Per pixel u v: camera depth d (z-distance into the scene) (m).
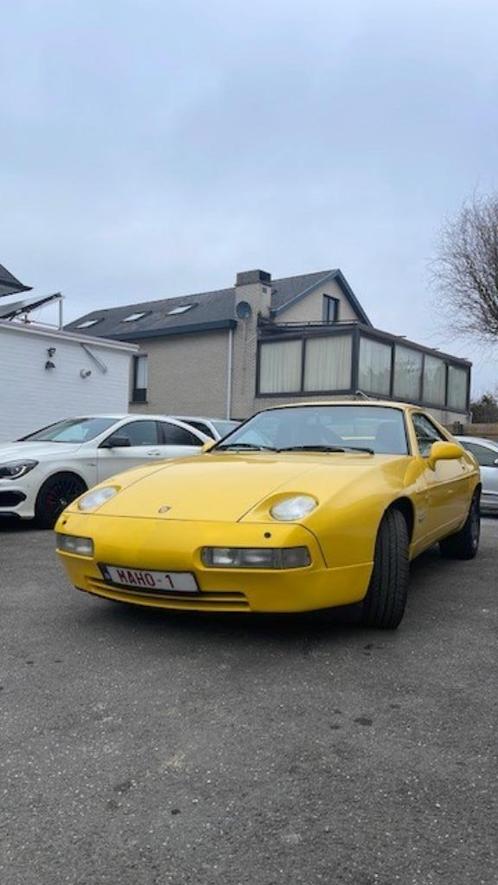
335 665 3.33
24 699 2.91
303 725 2.70
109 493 3.99
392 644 3.65
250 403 21.23
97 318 29.03
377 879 1.83
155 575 3.40
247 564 3.24
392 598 3.77
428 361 22.52
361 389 19.27
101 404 14.64
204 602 3.39
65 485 7.61
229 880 1.82
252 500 3.49
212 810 2.13
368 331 19.42
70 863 1.89
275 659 3.39
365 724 2.71
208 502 3.54
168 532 3.39
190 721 2.72
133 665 3.29
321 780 2.30
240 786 2.26
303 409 5.33
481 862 1.89
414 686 3.09
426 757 2.46
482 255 19.47
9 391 12.92
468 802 2.18
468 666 3.36
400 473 4.14
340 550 3.40
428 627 3.98
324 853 1.93
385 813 2.12
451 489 5.16
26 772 2.34
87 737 2.59
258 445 4.95
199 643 3.60
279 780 2.30
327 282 24.72
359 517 3.51
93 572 3.65
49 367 13.59
